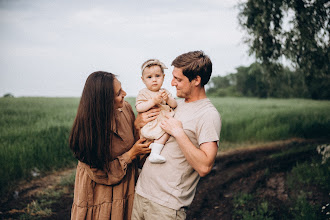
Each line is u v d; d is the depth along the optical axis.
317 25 6.20
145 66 2.36
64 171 6.23
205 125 2.09
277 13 6.34
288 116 12.95
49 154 6.32
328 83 7.61
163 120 2.20
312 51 6.43
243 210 4.38
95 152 2.13
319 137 10.17
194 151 2.01
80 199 2.24
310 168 5.48
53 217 4.20
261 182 5.50
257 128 10.29
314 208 3.97
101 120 2.13
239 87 49.00
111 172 2.22
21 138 6.69
